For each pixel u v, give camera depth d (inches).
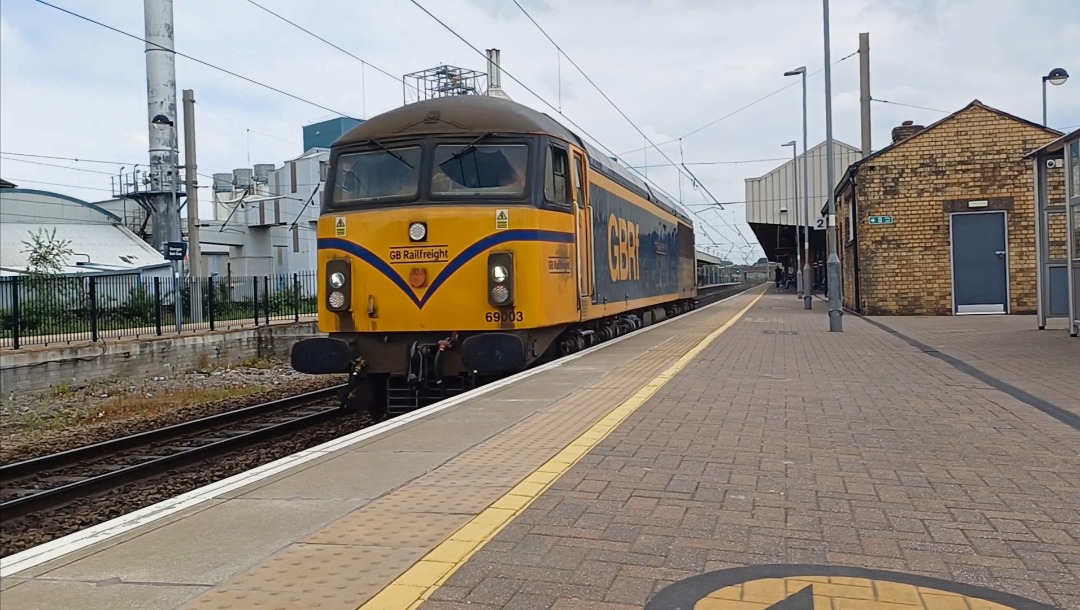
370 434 292.0
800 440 272.1
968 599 145.4
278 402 581.9
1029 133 889.5
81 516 335.3
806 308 1235.9
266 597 151.0
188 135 1214.9
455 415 325.1
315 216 2193.7
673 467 238.1
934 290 917.8
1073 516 190.2
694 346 588.7
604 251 576.7
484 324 423.2
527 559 167.0
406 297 429.1
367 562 167.2
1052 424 291.3
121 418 601.0
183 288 1013.2
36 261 1211.2
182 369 851.4
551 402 350.0
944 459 244.5
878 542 175.0
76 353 729.6
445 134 444.1
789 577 156.6
